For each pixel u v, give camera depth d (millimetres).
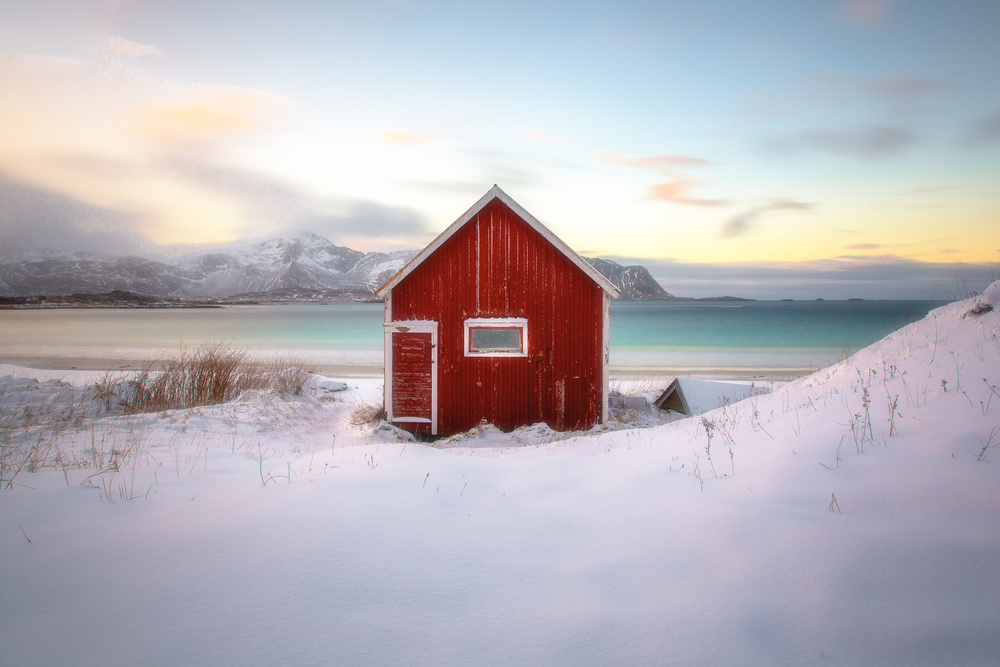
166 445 7484
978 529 3080
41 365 25656
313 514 3865
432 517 3912
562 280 12594
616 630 2531
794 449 4734
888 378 6090
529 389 12602
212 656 2299
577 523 3912
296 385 15078
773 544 3225
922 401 5016
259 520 3758
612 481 4867
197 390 13219
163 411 10797
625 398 14820
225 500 4230
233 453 7137
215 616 2596
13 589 2824
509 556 3338
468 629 2551
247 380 14766
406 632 2518
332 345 42406
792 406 6844
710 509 3848
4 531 3633
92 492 4586
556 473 5285
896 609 2551
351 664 2279
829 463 4273
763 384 13836
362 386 19203
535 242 12594
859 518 3432
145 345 39969
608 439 8430
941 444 4055
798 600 2686
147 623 2531
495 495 4582
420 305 12648
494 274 12594
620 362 29531
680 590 2869
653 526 3721
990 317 6188
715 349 37969
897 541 3064
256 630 2492
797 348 38781
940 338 6527
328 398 15711
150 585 2875
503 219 12609
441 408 12625
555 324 12594
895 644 2334
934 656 2250
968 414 4375
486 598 2836
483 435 11594
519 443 10734
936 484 3582
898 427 4621
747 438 5727
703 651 2354
